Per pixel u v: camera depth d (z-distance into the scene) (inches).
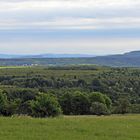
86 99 3233.3
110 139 855.7
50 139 840.3
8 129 965.2
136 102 4298.7
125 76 7263.8
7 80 7317.9
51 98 1803.6
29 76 7834.6
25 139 835.4
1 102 2428.6
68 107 3238.2
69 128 997.2
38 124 1068.5
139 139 865.5
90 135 901.2
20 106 2367.1
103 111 3132.4
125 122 1154.0
